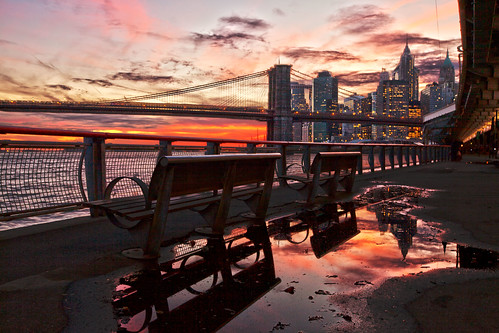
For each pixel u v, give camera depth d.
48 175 3.57
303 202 5.20
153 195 2.66
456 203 5.25
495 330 1.61
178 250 2.85
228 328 1.63
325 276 2.29
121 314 1.78
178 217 4.06
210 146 5.45
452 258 2.66
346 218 4.14
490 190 6.79
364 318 1.73
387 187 7.27
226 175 3.22
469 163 20.83
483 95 26.89
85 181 3.91
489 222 3.92
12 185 3.30
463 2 13.80
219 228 3.30
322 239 3.21
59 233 3.29
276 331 1.61
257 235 3.34
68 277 2.26
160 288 2.09
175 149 4.86
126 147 4.26
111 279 2.23
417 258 2.66
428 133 88.88
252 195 3.99
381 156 12.08
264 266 2.48
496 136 35.47
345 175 6.24
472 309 1.82
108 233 3.30
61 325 1.67
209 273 2.34
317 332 1.60
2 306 1.85
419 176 10.28
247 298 1.95
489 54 18.59
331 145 8.42
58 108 84.69
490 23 14.28
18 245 2.92
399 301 1.91
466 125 56.06
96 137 3.82
